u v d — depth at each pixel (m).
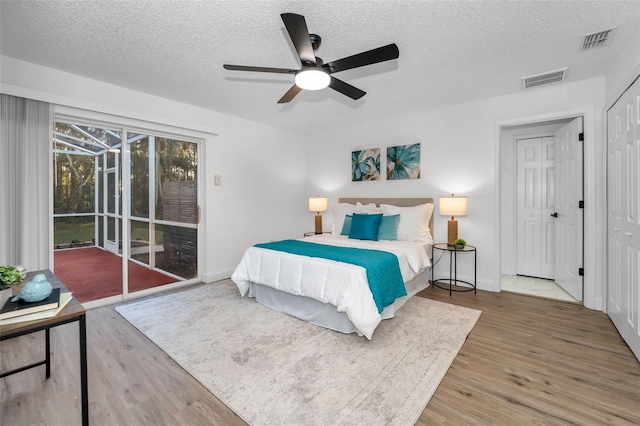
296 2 1.79
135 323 2.66
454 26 2.05
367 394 1.68
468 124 3.68
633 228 2.10
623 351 2.15
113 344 2.29
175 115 3.57
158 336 2.41
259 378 1.84
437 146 3.92
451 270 3.75
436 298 3.31
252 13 1.91
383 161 4.44
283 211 5.04
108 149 3.27
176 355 2.12
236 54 2.45
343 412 1.54
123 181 3.33
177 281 3.81
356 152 4.72
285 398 1.65
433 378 1.83
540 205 4.17
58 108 2.73
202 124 3.83
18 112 2.49
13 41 2.22
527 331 2.49
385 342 2.29
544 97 3.19
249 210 4.48
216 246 4.05
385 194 4.43
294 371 1.91
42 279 1.33
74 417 1.52
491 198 3.55
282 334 2.44
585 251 3.03
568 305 3.09
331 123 4.66
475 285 3.52
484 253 3.61
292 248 3.09
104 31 2.10
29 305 1.23
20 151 2.50
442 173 3.89
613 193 2.56
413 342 2.29
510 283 3.93
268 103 3.68
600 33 2.13
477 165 3.63
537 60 2.56
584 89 2.98
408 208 3.92
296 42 1.75
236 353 2.14
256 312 2.91
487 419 1.49
